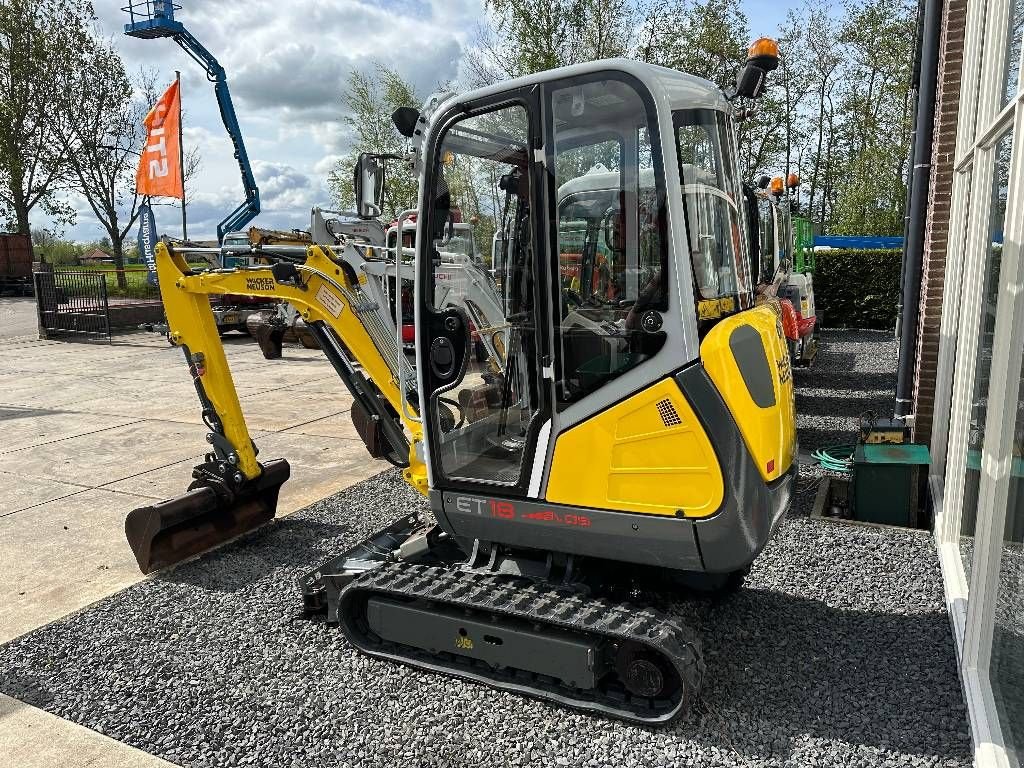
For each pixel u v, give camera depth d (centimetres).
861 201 2206
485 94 302
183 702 325
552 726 302
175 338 470
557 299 297
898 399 643
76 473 661
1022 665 256
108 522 545
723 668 338
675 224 273
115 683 341
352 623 368
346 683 338
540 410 305
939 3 571
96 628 392
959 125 501
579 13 1675
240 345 1484
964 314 430
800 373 1099
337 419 854
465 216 323
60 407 933
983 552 313
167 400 966
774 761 277
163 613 409
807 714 304
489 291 323
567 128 289
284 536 517
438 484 338
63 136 2808
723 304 299
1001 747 264
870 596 403
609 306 288
